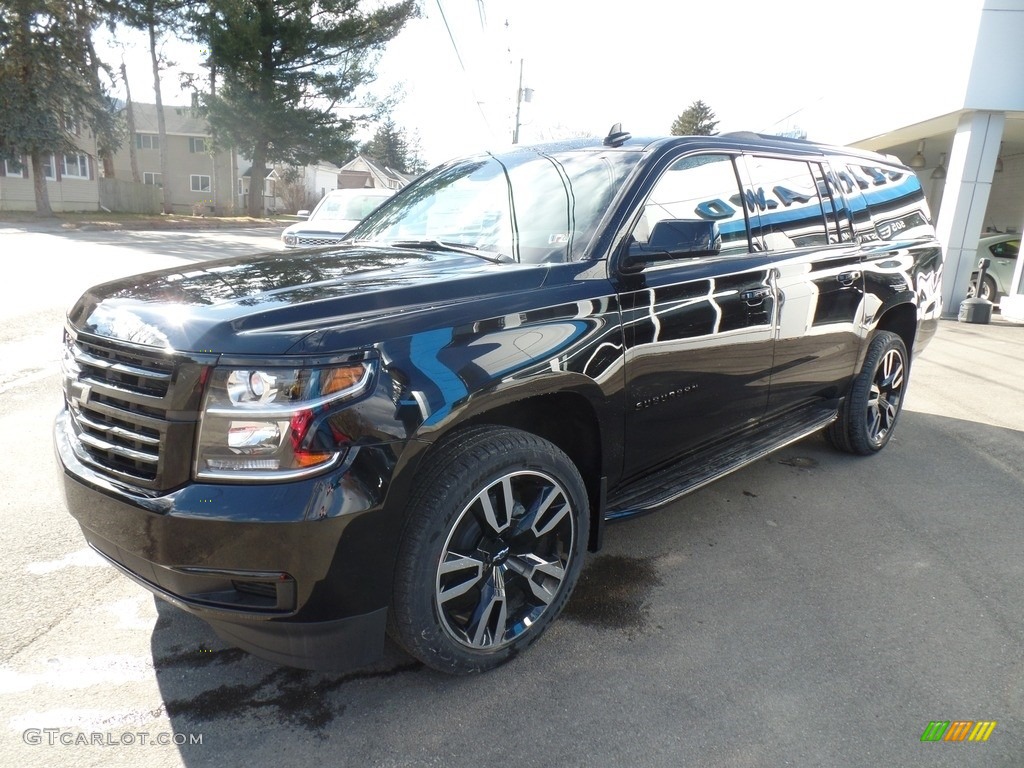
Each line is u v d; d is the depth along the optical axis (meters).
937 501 4.23
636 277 2.86
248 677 2.49
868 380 4.62
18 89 25.97
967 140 11.71
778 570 3.36
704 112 56.19
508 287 2.54
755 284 3.43
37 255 13.59
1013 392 6.93
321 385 1.99
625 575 3.28
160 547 2.02
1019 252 11.86
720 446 3.66
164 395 2.02
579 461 2.91
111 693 2.38
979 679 2.59
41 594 2.94
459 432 2.40
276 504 1.95
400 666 2.58
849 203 4.41
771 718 2.36
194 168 55.06
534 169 3.48
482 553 2.44
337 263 2.84
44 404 5.20
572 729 2.28
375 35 32.75
